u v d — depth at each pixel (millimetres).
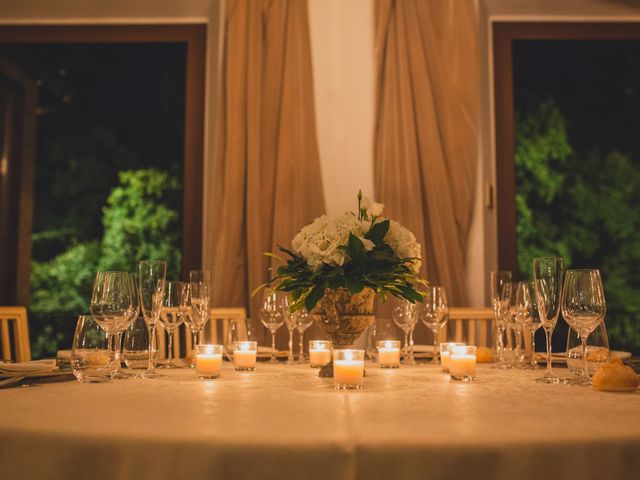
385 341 1670
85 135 5031
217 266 3051
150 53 4953
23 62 3543
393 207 3066
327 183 3166
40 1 3393
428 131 3104
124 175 4980
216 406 910
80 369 1251
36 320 3955
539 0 3348
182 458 679
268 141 3135
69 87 4961
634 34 3352
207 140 3293
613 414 850
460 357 1313
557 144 4461
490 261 3182
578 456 682
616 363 1136
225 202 3070
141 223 4941
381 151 3139
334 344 1427
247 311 3041
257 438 679
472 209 3162
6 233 3457
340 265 1353
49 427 741
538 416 827
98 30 3387
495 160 3285
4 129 3486
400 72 3141
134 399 988
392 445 667
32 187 3604
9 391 1088
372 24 3242
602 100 4488
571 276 1242
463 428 733
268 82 3162
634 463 692
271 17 3191
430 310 1807
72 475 706
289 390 1123
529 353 1813
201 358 1336
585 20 3352
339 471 660
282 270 1404
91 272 4914
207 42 3350
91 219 4965
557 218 4434
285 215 3066
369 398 1008
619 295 4375
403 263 1441
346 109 3201
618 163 4473
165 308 1622
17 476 721
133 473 688
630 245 4414
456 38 3174
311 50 3238
